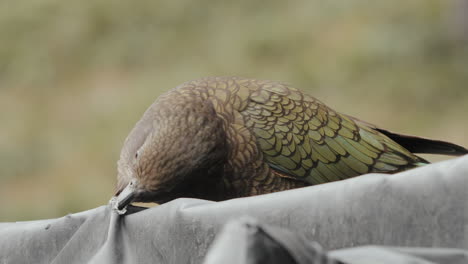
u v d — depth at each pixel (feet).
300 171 16.88
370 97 51.49
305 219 8.14
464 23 53.52
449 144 17.72
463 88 50.80
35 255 10.05
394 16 58.49
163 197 14.89
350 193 7.98
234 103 16.31
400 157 17.66
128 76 60.23
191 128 15.02
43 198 45.65
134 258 9.61
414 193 7.67
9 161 49.67
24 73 63.16
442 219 7.53
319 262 6.18
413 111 49.49
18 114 56.75
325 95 52.70
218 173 15.71
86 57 64.23
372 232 7.84
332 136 17.30
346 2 63.26
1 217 44.55
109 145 49.90
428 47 54.60
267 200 8.37
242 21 65.21
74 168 48.37
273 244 6.02
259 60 58.85
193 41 63.62
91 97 57.67
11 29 68.90
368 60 54.90
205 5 68.49
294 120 16.84
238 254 5.96
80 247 9.93
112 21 67.62
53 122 54.75
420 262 6.69
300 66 56.08
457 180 7.50
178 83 56.80
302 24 62.13
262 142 16.30
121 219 9.79
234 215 8.54
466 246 7.41
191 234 8.90
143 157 14.56
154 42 64.28
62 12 69.92
